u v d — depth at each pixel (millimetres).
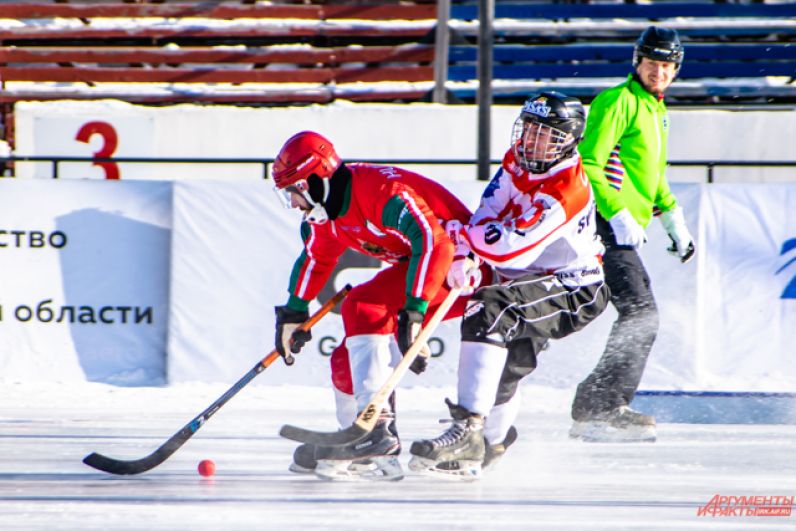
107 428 16547
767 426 17422
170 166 30656
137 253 22438
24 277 22297
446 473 12383
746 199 22391
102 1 35594
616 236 15562
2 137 33750
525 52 35031
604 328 21656
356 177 12258
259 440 15625
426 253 11734
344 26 34906
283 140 30641
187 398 20047
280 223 22062
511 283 12719
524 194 12648
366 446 12469
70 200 22375
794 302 22438
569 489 12219
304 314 13547
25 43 35375
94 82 34750
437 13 34656
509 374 13062
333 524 10273
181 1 35844
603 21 35156
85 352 22359
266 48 35094
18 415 17766
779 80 34438
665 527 10328
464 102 34219
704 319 22406
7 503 11141
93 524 10172
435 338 21766
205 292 22062
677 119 30375
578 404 16078
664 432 16672
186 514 10672
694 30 34781
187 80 34750
